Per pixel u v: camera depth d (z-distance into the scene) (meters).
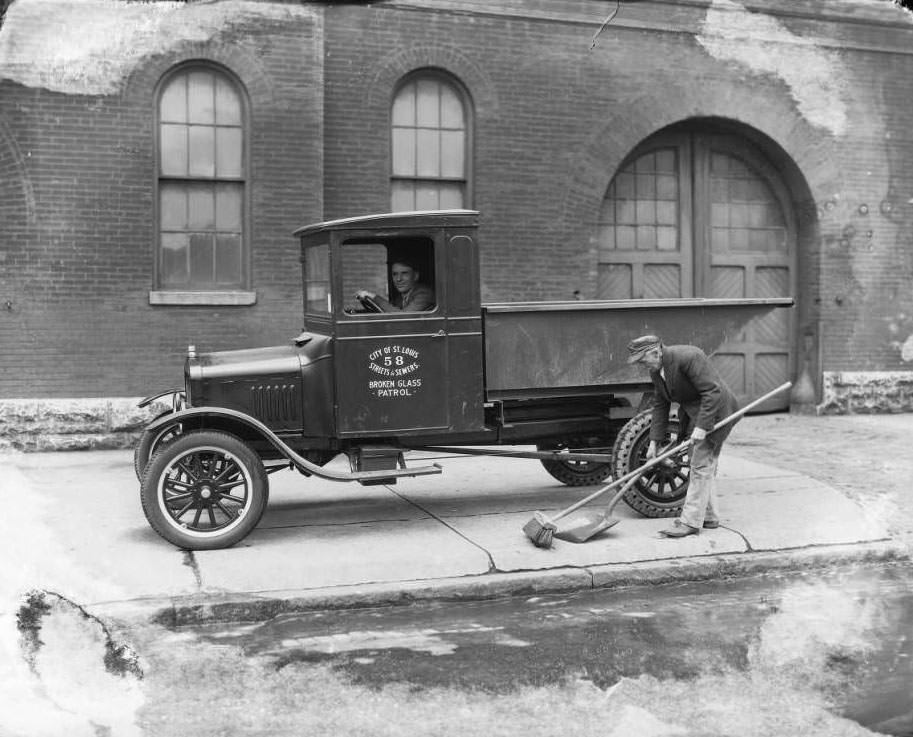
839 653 4.45
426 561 5.61
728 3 11.21
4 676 4.17
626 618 5.07
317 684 4.12
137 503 7.03
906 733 3.55
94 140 9.26
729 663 4.34
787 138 11.62
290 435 6.18
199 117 9.63
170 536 5.76
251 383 6.13
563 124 10.67
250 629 4.93
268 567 5.44
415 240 6.48
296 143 9.73
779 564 5.96
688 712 3.78
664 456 6.18
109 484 7.70
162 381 9.49
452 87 10.45
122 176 9.34
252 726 3.68
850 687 4.02
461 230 6.18
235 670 4.30
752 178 12.05
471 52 10.33
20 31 9.09
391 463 6.21
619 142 10.89
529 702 3.90
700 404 6.13
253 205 9.68
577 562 5.79
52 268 9.20
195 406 6.08
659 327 6.56
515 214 10.55
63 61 9.18
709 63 11.20
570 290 10.76
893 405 12.23
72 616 4.89
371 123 10.08
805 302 12.17
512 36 10.45
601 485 7.82
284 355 6.28
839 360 12.08
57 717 3.76
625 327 6.51
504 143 10.48
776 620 4.98
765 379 12.27
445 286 6.18
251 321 9.70
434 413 6.20
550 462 7.70
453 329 6.21
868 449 9.46
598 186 10.84
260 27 9.62
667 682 4.11
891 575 5.86
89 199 9.27
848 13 11.72
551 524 5.86
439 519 6.66
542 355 6.38
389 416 6.15
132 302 9.40
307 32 9.73
